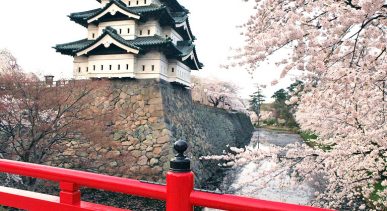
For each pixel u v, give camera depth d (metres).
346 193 7.64
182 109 21.36
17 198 2.51
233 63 4.97
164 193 1.94
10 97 11.92
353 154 6.50
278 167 6.76
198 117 24.89
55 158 15.50
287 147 7.15
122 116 17.81
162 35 21.64
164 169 15.78
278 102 62.22
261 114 66.19
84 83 15.95
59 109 12.61
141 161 16.27
